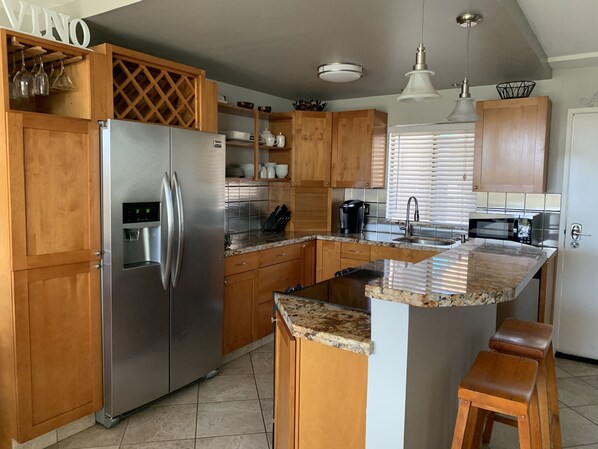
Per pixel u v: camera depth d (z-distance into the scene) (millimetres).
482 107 3736
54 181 2297
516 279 1597
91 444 2436
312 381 1747
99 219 2508
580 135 3688
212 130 3205
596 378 3420
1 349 2268
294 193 4688
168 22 2555
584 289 3746
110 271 2502
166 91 3072
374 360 1564
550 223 3842
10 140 2113
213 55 3230
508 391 1551
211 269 3127
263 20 2502
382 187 4633
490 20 2420
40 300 2287
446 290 1422
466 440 1745
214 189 3098
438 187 4402
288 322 1783
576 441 2545
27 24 2715
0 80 2076
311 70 3646
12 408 2256
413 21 2473
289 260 4078
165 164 2734
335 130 4566
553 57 3475
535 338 2152
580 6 2541
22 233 2186
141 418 2707
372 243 4078
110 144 2447
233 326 3510
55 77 2555
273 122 4672
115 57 2611
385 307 1524
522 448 1506
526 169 3609
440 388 1919
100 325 2564
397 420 1539
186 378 3006
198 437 2518
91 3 2447
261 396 3000
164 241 2748
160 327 2791
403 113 4539
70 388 2453
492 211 4102
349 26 2578
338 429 1697
